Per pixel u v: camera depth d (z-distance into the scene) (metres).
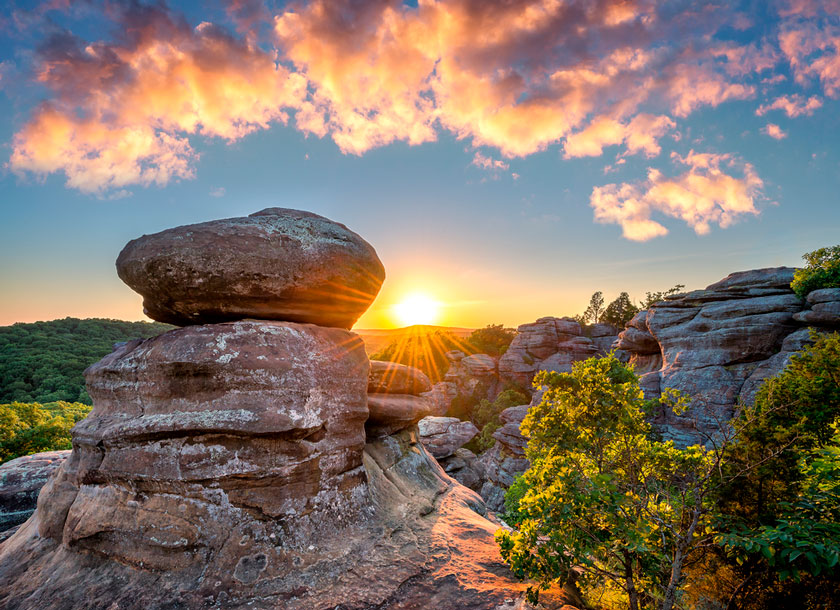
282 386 6.04
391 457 9.63
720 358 29.91
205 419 5.59
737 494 6.09
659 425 29.58
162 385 5.88
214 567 5.09
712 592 6.75
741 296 32.72
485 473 39.28
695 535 5.31
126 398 6.23
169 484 5.47
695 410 28.31
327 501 6.30
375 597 5.01
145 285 6.46
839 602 5.29
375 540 6.21
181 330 6.25
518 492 11.41
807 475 5.61
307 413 6.20
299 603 4.80
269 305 6.83
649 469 6.43
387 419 9.99
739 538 4.28
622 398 9.80
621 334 42.00
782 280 31.70
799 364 12.73
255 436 5.70
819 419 8.84
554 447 10.14
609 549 5.43
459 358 79.44
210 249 6.19
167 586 4.89
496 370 70.50
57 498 6.13
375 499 7.46
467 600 5.06
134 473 5.54
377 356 90.25
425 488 9.17
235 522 5.46
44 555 5.70
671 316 34.78
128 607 4.64
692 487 5.79
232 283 6.38
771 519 5.51
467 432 39.28
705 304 33.56
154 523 5.31
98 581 5.04
